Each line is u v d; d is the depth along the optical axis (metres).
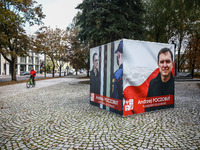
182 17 12.88
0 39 17.12
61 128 4.37
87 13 14.41
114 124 4.68
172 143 3.45
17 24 18.77
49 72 65.12
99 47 6.81
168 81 6.57
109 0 14.17
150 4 19.33
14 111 6.16
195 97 9.20
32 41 22.03
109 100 6.16
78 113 5.91
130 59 5.53
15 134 3.97
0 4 11.75
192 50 33.16
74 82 20.23
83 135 3.89
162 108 6.44
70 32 31.84
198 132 4.04
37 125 4.61
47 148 3.27
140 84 5.80
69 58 31.72
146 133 3.99
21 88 13.87
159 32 20.19
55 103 7.68
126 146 3.33
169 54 6.57
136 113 5.74
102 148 3.26
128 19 14.86
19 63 55.84
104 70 6.45
